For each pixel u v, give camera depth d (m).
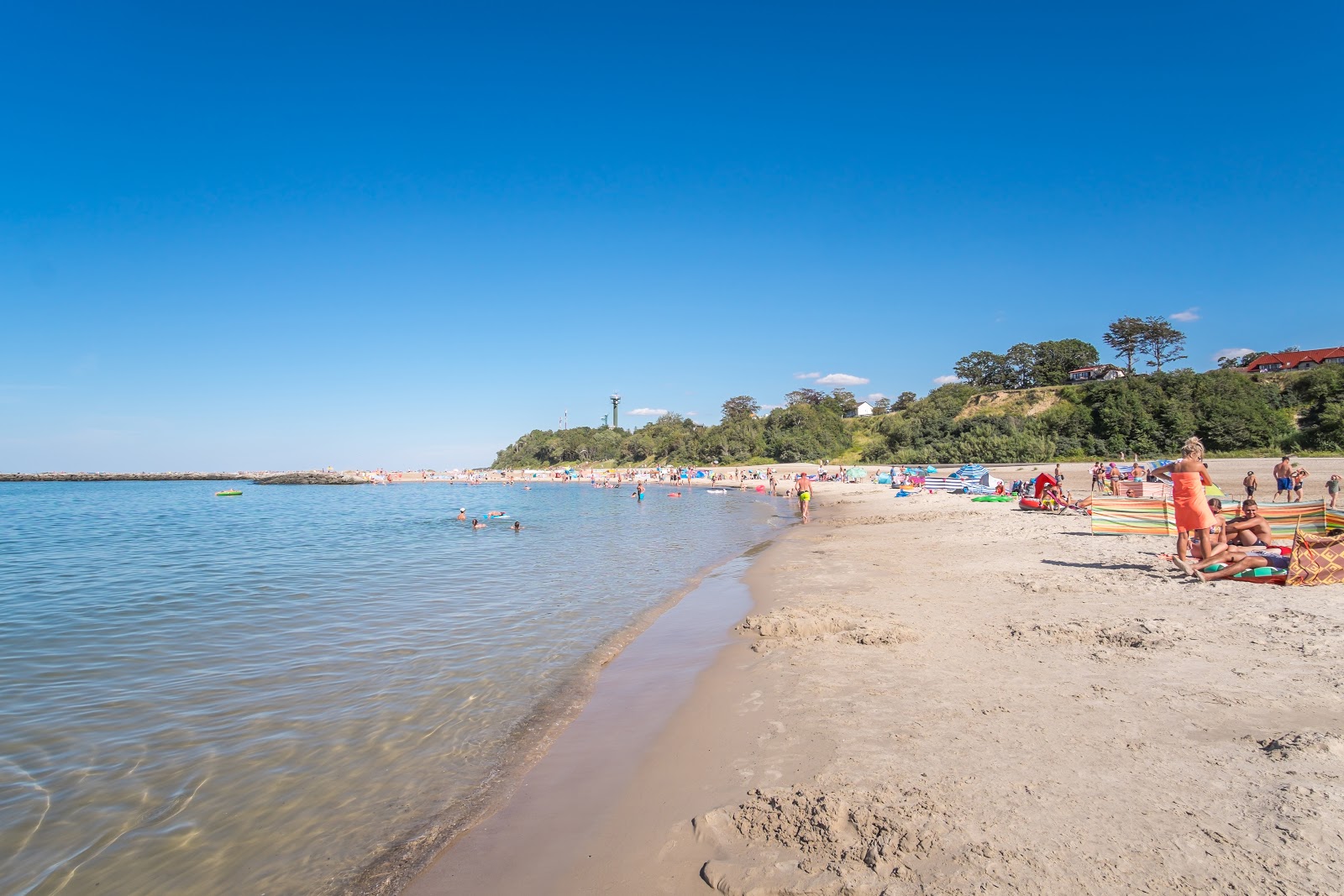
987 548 15.58
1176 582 9.98
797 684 6.96
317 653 9.50
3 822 5.20
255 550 23.72
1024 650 7.41
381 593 14.22
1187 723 5.15
